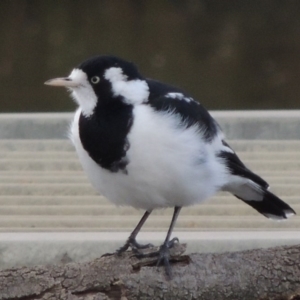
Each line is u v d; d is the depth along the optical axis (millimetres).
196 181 8875
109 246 10117
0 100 31547
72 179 13570
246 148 14789
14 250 10141
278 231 11219
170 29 32750
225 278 8039
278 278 8039
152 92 8938
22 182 13469
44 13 32750
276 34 32656
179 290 8008
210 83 32188
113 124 8594
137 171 8609
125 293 7992
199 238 10195
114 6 33062
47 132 15398
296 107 31938
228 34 32719
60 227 11820
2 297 7984
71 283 8016
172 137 8570
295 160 14219
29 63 32188
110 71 8734
